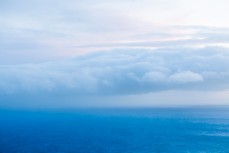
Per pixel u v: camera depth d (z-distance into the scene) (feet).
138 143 236.84
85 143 239.91
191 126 367.45
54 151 207.00
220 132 304.09
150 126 375.86
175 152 199.41
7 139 264.52
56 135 293.43
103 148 216.54
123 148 215.92
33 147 221.87
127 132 313.73
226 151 199.72
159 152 199.31
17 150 210.38
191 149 208.23
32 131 327.47
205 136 272.10
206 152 197.47
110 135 289.74
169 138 262.47
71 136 284.00
